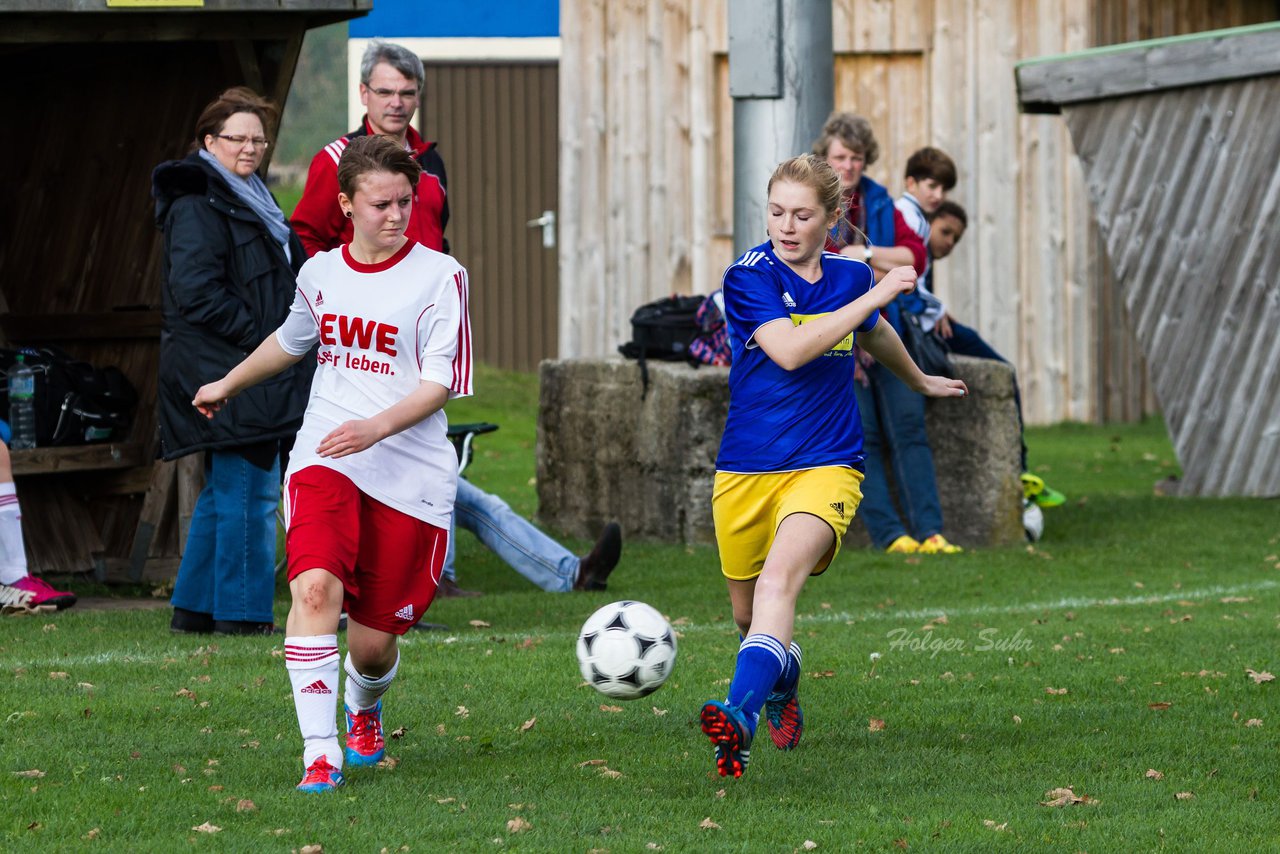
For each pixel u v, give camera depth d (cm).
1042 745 1716
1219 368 3991
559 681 2017
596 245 5925
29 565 2852
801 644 2292
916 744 1727
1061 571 3039
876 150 3025
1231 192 3941
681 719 1828
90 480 2938
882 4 5625
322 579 1509
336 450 1472
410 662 2131
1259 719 1833
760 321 1555
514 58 6606
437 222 2436
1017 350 5659
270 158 2709
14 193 3058
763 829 1401
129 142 2948
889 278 1527
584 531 3625
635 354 3500
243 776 1564
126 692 1914
